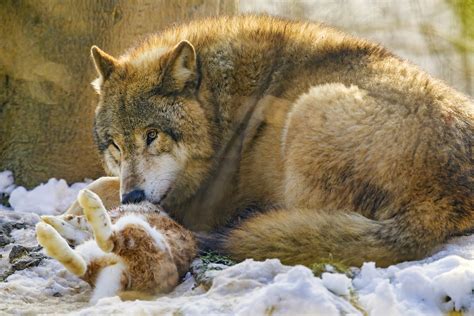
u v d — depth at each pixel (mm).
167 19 16094
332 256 9805
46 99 15812
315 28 12531
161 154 11852
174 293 9219
